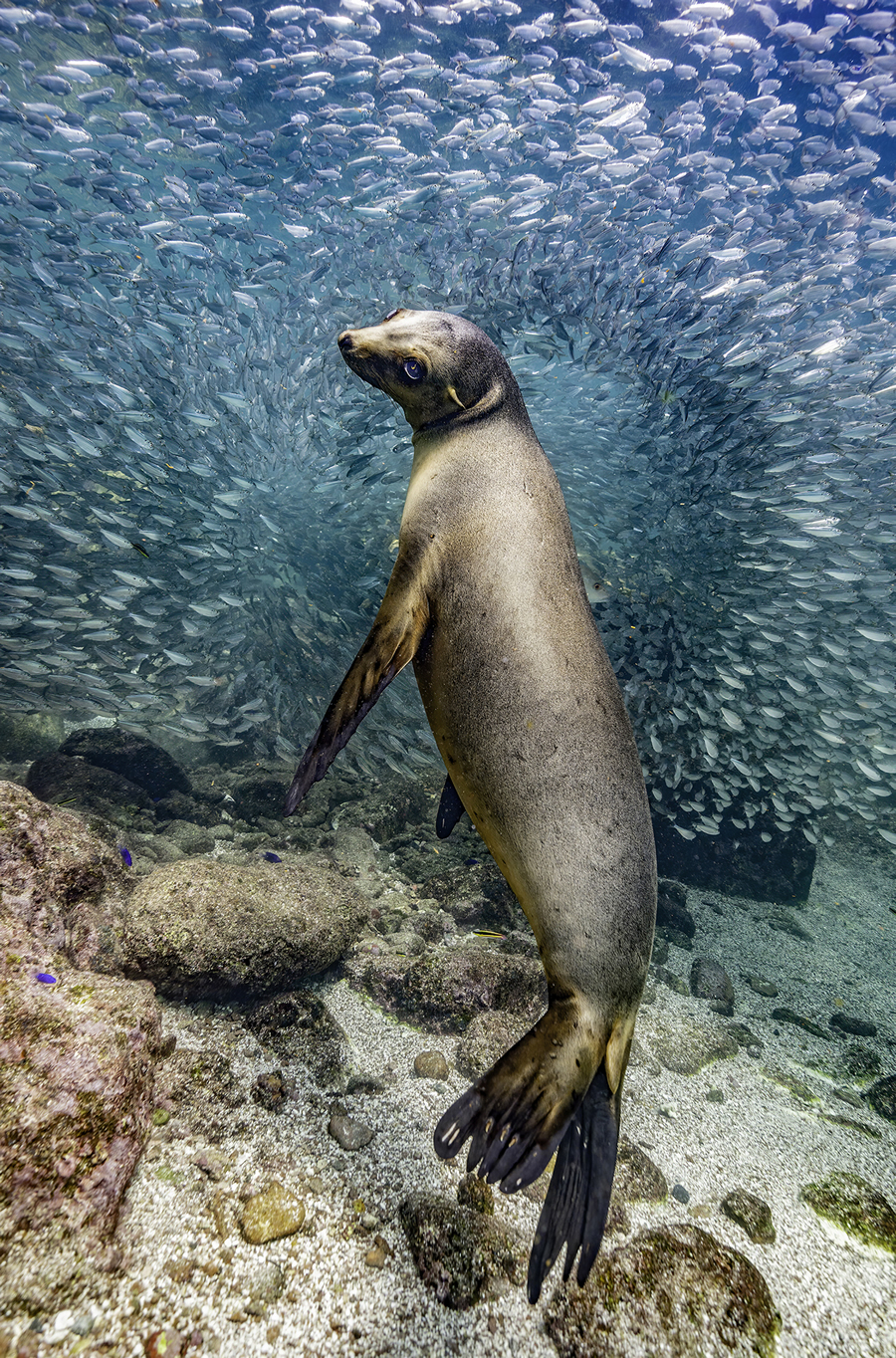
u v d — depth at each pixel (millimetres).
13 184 11734
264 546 8320
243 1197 2346
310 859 5707
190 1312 1898
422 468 2342
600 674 2047
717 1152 3281
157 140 9711
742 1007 5105
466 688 2029
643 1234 2592
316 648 8078
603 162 9641
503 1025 3594
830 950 6574
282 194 9977
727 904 7309
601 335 7555
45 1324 1717
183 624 7195
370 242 9828
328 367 8156
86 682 6609
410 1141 2838
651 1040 4176
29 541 6918
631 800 1985
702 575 7902
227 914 3605
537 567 2059
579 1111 1862
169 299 8727
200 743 7695
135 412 7031
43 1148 1997
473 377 2309
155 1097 2639
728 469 7207
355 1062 3344
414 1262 2271
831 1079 4234
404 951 4320
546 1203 1784
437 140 10312
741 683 6977
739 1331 2268
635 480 8234
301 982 3859
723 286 7910
